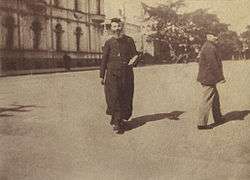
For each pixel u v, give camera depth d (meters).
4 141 6.01
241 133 5.26
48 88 5.76
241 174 5.29
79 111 5.71
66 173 5.80
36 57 5.75
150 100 5.45
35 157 5.93
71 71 5.66
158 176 5.51
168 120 5.44
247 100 5.21
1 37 5.79
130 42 5.46
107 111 5.61
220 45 5.20
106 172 5.66
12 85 5.85
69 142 5.79
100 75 5.57
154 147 5.51
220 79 5.23
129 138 5.58
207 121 5.32
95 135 5.71
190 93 5.32
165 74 5.37
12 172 6.02
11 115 5.94
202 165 5.38
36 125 5.88
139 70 5.45
